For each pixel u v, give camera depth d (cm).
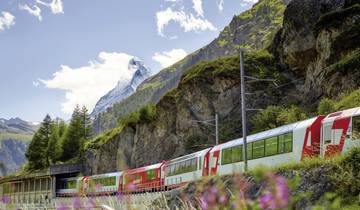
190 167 4338
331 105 4644
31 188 9094
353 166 1772
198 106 6912
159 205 638
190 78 7131
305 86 5881
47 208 804
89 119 12500
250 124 6206
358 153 1798
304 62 6247
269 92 6362
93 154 9688
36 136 12150
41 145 12106
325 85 5278
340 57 5319
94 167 9550
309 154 2808
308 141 2841
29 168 12050
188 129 6931
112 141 9169
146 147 7844
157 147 7538
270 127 5528
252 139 3512
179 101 7181
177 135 7131
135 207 626
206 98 6831
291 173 1983
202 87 6906
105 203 634
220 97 6706
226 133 6319
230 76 6688
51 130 12325
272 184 471
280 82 6388
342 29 5366
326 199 867
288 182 537
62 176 9462
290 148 3009
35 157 11994
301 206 1705
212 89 6812
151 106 8206
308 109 5431
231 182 1591
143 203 638
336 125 2636
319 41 5672
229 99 6625
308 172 1902
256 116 6066
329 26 5497
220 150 3909
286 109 5597
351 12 5400
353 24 5312
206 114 6788
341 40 5312
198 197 529
